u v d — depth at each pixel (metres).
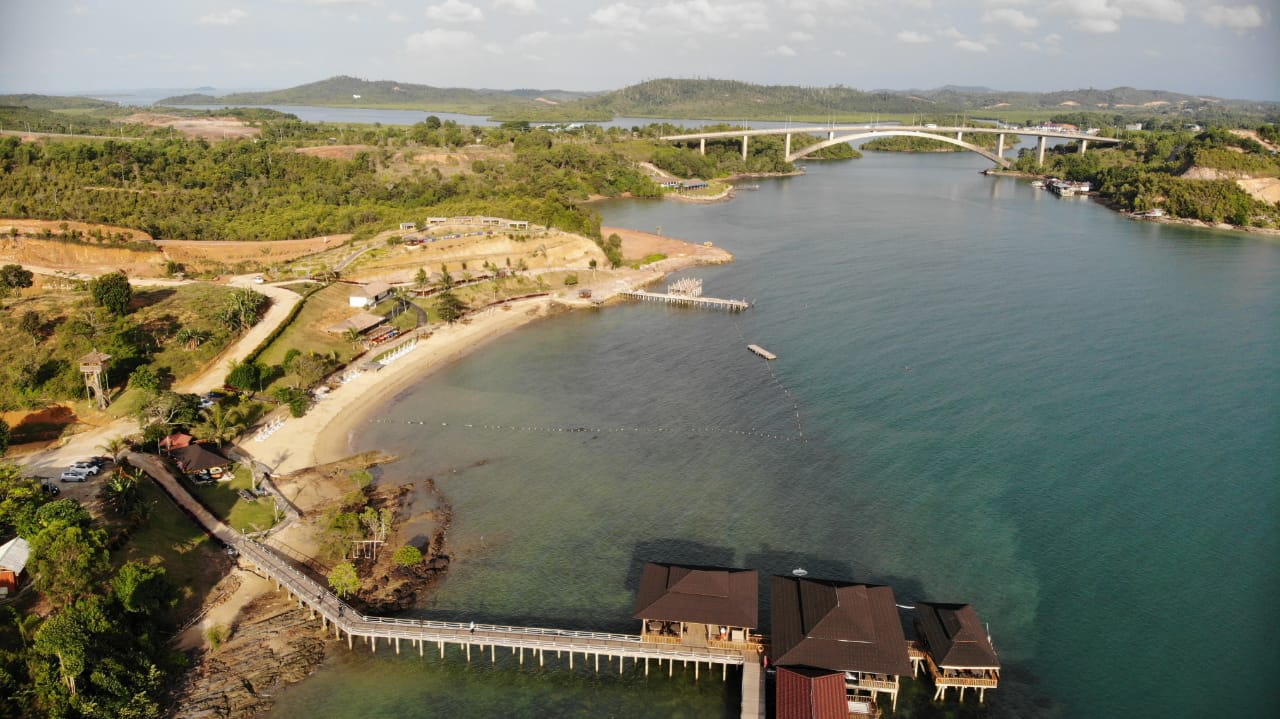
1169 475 115.00
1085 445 124.06
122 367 135.62
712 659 80.62
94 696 71.00
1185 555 97.44
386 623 84.38
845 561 97.12
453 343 171.88
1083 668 80.88
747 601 83.75
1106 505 107.94
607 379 153.50
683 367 159.38
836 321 186.50
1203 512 105.88
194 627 84.88
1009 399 141.00
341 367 155.62
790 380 151.38
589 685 80.75
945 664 76.19
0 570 80.31
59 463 110.88
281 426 131.00
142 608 80.06
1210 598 90.12
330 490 112.38
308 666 81.44
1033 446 123.94
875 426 131.75
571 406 141.00
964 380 149.75
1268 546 98.88
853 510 107.69
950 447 124.12
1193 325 179.50
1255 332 174.25
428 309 190.38
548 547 100.38
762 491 112.69
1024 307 194.50
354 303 179.62
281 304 174.50
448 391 147.75
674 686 80.75
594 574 95.25
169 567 90.44
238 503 106.81
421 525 104.94
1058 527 103.31
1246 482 112.62
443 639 83.00
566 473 118.06
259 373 141.75
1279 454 120.06
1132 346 166.25
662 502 110.12
